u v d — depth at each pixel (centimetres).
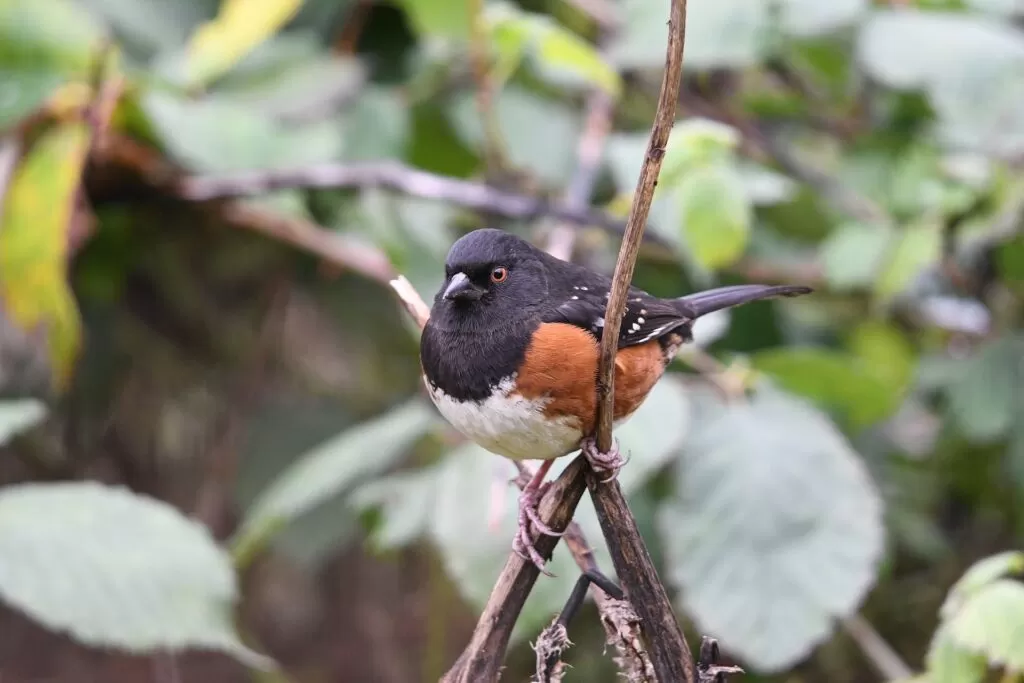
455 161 955
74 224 814
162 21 962
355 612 1074
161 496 1016
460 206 840
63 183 763
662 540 729
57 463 984
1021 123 771
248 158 838
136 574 601
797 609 621
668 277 911
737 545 639
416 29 845
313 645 1069
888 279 802
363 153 898
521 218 818
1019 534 855
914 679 551
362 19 966
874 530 635
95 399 980
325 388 1041
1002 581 509
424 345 565
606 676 849
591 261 880
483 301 551
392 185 809
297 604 1071
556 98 981
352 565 1084
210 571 618
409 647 1066
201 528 635
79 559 595
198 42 826
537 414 538
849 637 902
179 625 593
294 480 705
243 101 904
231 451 1016
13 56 789
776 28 820
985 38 791
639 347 586
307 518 945
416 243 844
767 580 629
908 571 961
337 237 905
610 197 947
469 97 920
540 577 593
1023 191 798
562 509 452
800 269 904
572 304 562
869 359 895
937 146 852
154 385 1010
